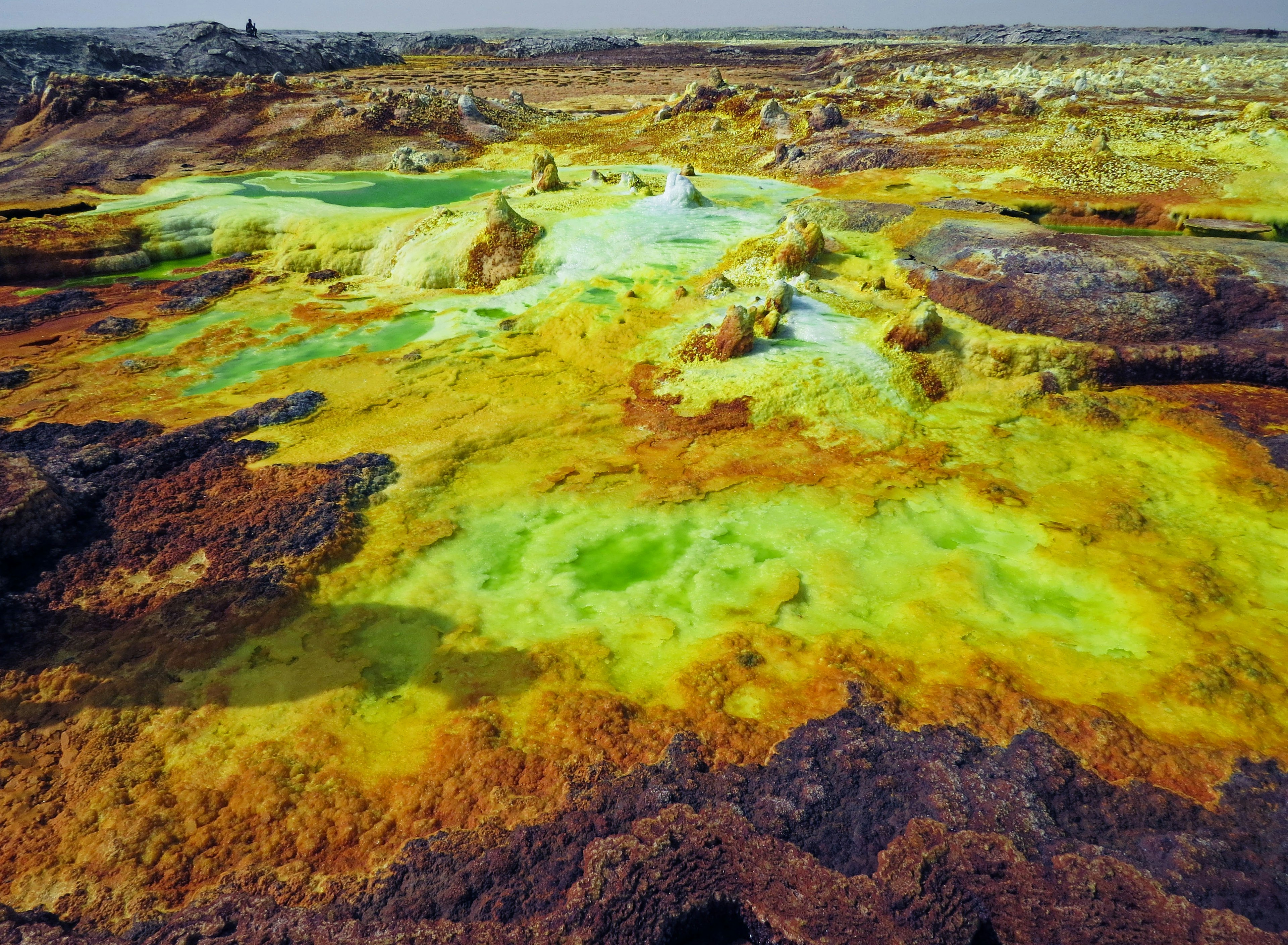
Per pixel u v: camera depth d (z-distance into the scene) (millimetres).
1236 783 8234
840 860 7645
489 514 13125
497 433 15500
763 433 15367
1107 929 7035
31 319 22578
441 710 9320
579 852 7766
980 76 62375
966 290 19453
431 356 19156
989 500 13055
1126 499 13000
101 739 9047
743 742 8766
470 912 7336
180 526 12797
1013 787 8172
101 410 17250
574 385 17578
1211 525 12398
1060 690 9391
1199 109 40281
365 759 8766
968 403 16172
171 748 8930
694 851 7715
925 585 11250
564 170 36969
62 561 11953
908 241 23750
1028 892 7332
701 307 19922
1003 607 10875
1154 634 10195
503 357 19047
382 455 14625
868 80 60812
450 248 24484
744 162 36438
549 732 8945
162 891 7562
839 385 16250
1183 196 27453
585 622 10766
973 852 7621
